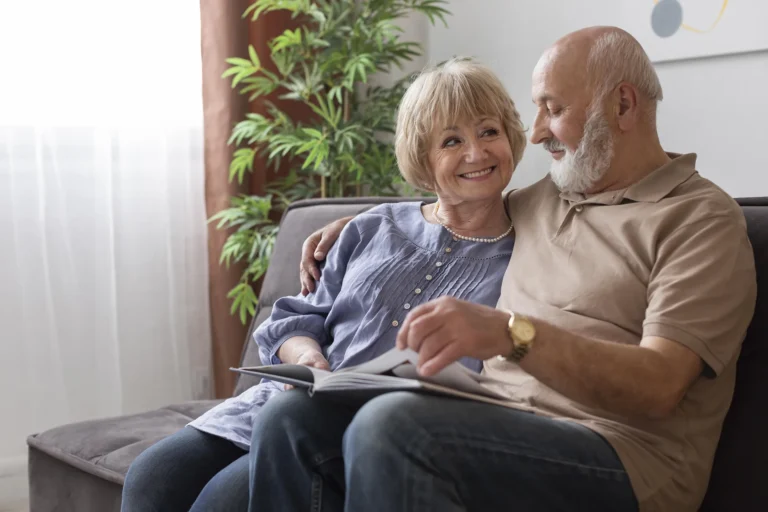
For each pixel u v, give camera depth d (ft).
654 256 4.28
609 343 3.81
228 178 9.44
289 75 9.34
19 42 8.44
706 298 3.94
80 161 8.84
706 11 7.34
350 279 5.26
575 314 4.37
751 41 7.07
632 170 4.74
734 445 4.32
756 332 4.39
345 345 5.07
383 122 9.49
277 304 5.48
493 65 9.27
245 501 4.24
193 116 9.45
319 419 3.89
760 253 4.49
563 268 4.58
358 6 9.86
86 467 5.37
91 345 9.02
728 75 7.32
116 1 8.89
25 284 8.61
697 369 3.87
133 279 9.21
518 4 8.93
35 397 8.69
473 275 4.99
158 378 9.40
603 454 3.69
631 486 3.71
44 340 8.73
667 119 7.79
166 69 9.23
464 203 5.17
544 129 4.91
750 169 7.23
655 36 7.72
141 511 4.68
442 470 3.41
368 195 10.14
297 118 10.29
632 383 3.73
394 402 3.50
